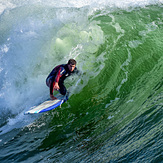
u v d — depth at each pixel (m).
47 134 4.31
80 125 4.35
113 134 3.78
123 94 4.85
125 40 6.46
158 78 4.95
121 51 6.10
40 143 4.11
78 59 5.91
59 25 6.68
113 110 4.48
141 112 4.02
